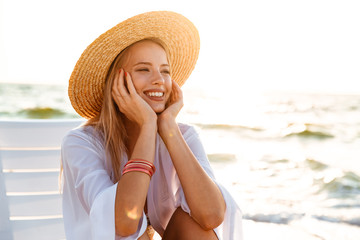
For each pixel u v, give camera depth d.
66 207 1.86
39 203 2.00
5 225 1.95
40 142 1.97
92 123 2.04
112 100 2.04
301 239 4.63
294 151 13.99
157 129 1.95
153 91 2.01
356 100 33.69
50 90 34.09
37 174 1.99
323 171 10.20
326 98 35.84
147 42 2.04
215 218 1.75
